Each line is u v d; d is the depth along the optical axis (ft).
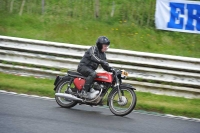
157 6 78.28
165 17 77.71
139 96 57.16
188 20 75.77
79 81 47.42
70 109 46.60
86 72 46.75
